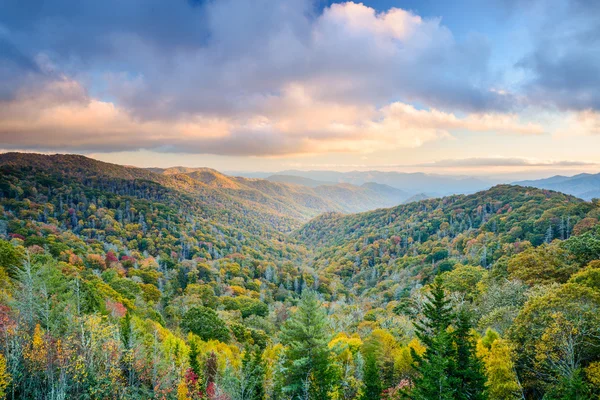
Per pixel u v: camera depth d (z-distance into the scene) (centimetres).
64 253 8762
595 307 2597
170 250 15838
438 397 2120
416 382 2450
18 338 2583
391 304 8306
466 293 5616
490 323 3597
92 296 4238
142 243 15738
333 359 3073
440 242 14225
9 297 3169
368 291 12275
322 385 2858
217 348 4544
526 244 8944
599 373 2216
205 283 11356
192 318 5369
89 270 7738
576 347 2488
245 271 14450
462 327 2539
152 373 3159
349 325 6250
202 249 17088
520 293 4041
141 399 2886
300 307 3045
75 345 2794
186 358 3391
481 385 2294
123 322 3700
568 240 5250
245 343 5394
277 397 3353
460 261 10544
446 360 2164
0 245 4556
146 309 5538
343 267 16362
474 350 2528
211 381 3322
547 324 2627
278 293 12656
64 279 3938
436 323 2856
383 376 3603
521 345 2759
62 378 2422
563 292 2769
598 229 6419
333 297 12531
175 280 10775
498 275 5375
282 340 3164
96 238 14600
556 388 2259
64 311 3134
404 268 13200
